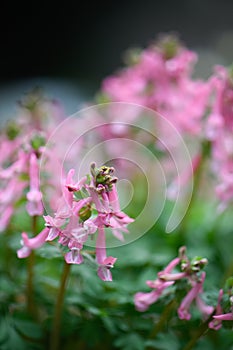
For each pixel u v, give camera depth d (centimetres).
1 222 46
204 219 54
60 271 48
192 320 45
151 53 52
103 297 47
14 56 155
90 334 45
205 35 153
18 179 45
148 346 45
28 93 51
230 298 42
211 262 51
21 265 50
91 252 42
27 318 46
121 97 53
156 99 51
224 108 50
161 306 46
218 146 50
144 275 48
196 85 52
